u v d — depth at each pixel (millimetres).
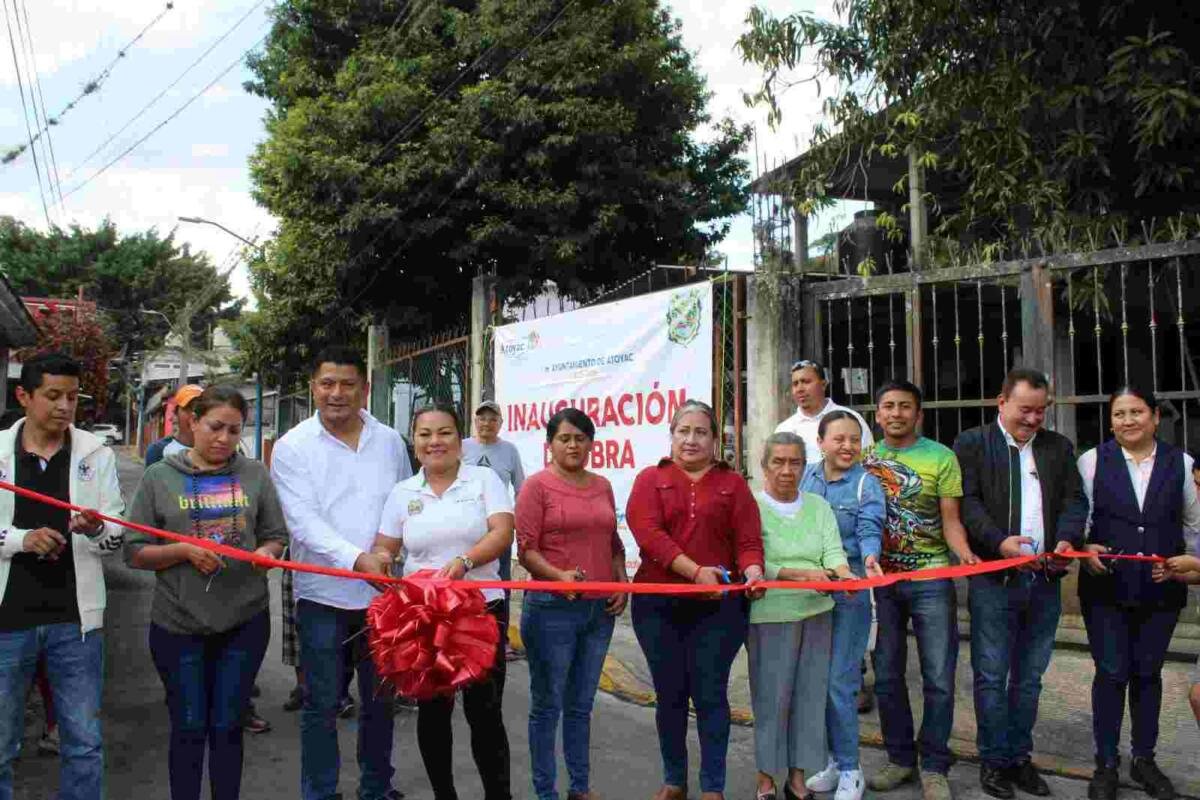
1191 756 4699
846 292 6668
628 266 14672
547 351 9148
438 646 3184
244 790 4449
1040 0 6824
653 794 4457
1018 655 4445
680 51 14875
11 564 3475
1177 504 4289
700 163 15250
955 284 6410
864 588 4055
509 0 13250
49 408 3576
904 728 4488
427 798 4348
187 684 3590
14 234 41188
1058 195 6988
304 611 3969
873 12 7531
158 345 41656
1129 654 4340
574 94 13422
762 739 4270
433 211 13852
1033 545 4344
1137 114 6695
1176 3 6695
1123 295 5742
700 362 7273
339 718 5621
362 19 15008
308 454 4090
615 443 8125
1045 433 4492
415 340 14688
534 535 4168
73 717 3562
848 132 8164
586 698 4270
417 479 4070
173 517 3650
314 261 14820
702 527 4188
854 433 4559
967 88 7375
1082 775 4582
